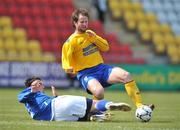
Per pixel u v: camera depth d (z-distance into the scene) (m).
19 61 73.00
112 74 30.03
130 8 93.62
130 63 81.81
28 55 78.62
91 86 29.61
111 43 86.50
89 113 28.02
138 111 28.59
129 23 91.12
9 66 72.81
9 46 80.56
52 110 28.09
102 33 87.50
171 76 78.94
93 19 89.31
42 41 82.75
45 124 25.73
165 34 91.69
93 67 30.52
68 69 29.61
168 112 38.56
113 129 23.58
